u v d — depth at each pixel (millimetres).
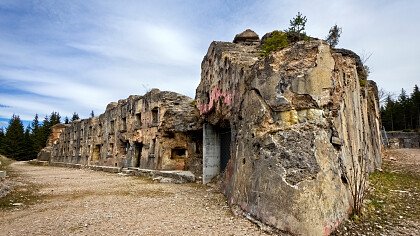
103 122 32344
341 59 10453
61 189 15062
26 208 10547
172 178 17656
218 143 16969
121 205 10617
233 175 10570
